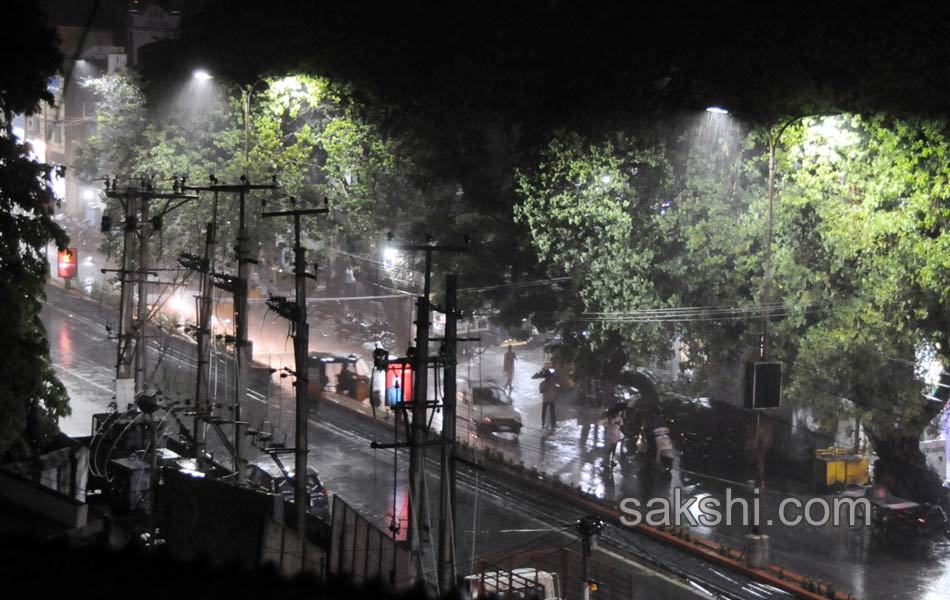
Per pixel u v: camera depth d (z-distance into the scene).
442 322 61.50
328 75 54.94
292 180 54.69
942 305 39.72
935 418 42.12
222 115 56.06
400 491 39.28
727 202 42.66
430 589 24.66
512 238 48.97
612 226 43.97
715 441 45.00
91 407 48.53
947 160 39.38
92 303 69.44
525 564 32.53
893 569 34.41
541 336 65.81
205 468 32.97
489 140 49.66
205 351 33.34
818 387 40.75
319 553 22.97
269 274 67.94
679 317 43.78
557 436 47.56
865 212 39.91
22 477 25.27
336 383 52.38
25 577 7.16
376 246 55.12
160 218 39.88
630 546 35.50
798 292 40.94
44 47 36.62
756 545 33.88
